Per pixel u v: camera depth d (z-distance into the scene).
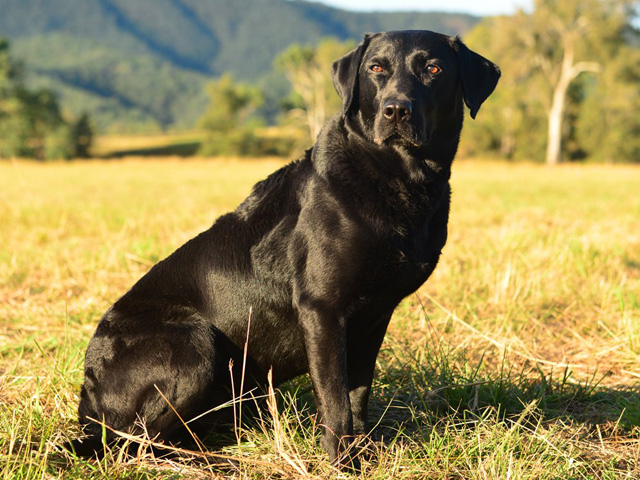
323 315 2.73
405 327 4.66
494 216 10.97
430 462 2.70
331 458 2.70
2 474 2.45
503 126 53.81
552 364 4.01
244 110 69.94
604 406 3.44
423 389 3.50
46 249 7.21
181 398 2.79
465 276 5.83
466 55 3.11
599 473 2.70
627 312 4.71
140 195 16.00
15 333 4.48
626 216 10.31
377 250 2.71
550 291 5.47
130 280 5.91
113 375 2.82
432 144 2.91
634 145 49.62
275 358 3.00
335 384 2.72
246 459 2.63
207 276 2.98
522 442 2.83
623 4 45.19
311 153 2.99
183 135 110.38
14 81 58.88
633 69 46.00
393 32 3.05
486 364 4.05
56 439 2.79
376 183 2.75
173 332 2.84
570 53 47.22
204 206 12.35
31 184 20.67
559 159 49.78
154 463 2.70
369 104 2.89
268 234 2.91
